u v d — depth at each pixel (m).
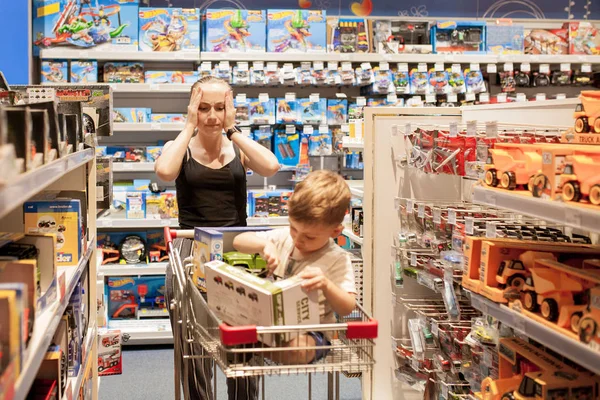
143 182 5.32
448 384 3.01
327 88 5.94
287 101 5.45
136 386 4.14
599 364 1.67
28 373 1.37
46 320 1.76
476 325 2.83
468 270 2.46
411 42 5.92
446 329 3.08
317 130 5.64
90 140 3.22
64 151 2.08
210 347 1.91
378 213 3.55
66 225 2.52
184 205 3.04
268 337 1.76
